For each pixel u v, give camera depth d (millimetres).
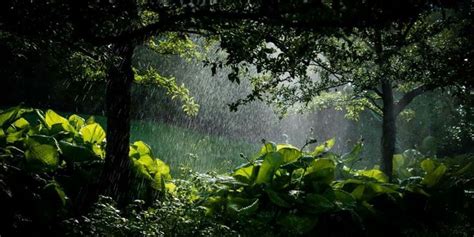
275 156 7000
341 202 6844
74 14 2676
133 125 19438
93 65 5277
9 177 5801
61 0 2645
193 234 5465
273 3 2582
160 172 7480
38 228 5617
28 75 17344
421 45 7340
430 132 19578
